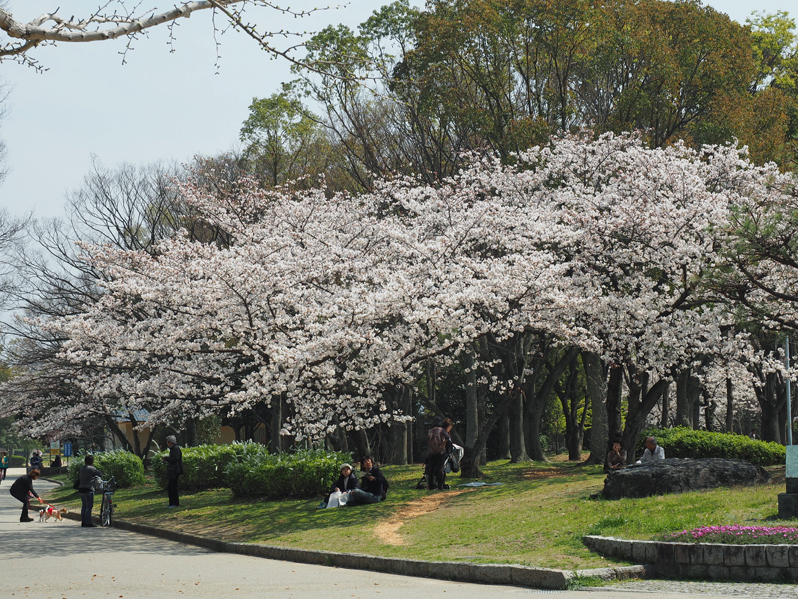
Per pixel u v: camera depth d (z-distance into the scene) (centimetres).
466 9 2727
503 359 2583
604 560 940
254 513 1709
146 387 2233
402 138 3145
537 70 3011
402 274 1878
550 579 860
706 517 1052
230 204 2647
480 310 1948
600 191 2381
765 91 2931
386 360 1889
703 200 1938
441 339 2102
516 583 899
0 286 3291
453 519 1356
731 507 1102
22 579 987
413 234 2164
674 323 1972
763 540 858
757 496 1155
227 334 1967
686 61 2731
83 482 1895
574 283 2020
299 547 1246
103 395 2633
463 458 2117
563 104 2780
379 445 3481
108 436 5234
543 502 1402
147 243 3531
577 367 3475
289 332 1945
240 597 809
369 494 1686
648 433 2136
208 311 1920
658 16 2766
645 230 1927
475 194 2497
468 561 980
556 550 1015
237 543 1345
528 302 1905
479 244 2291
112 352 2048
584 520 1160
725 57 2783
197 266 1892
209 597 813
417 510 1554
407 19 2875
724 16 2806
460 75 2945
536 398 3191
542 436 4772
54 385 3428
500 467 2697
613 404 2084
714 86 2747
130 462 2831
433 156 3011
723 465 1356
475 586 891
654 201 2052
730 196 2098
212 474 2364
